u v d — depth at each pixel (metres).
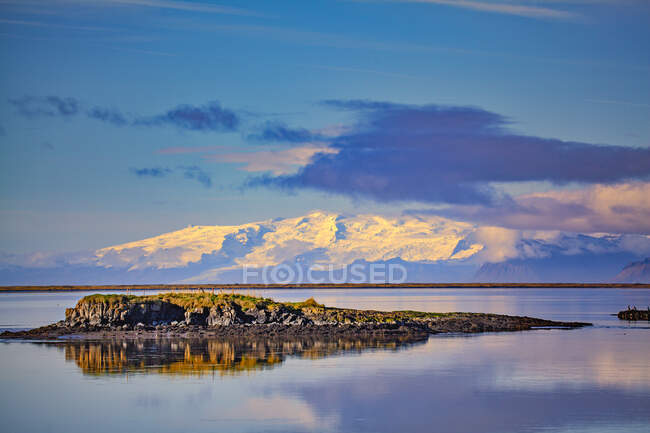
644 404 61.09
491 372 76.00
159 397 64.06
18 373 76.12
